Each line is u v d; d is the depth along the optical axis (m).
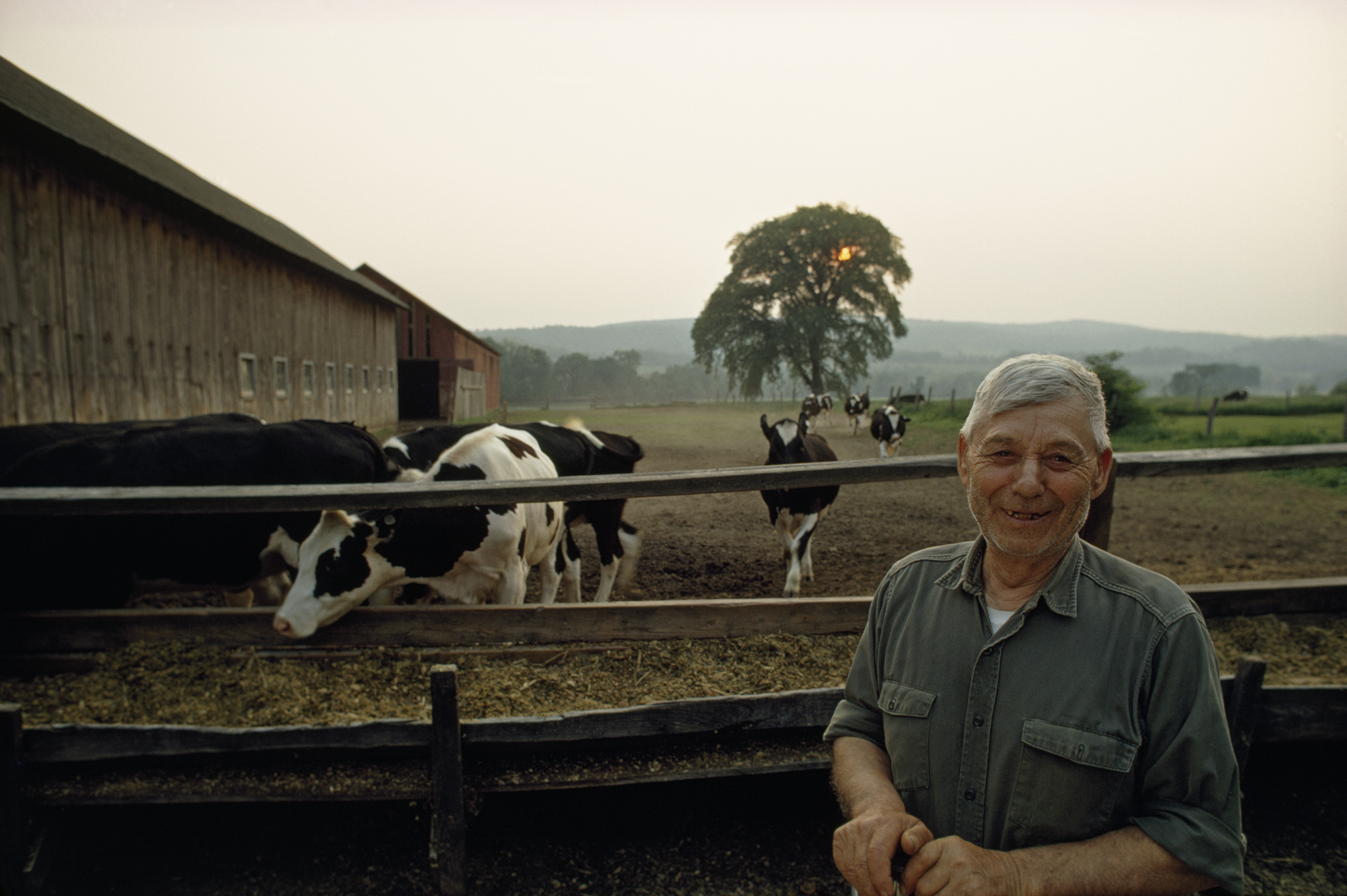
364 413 19.28
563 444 5.31
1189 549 7.25
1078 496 1.24
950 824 1.31
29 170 7.65
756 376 53.34
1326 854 2.69
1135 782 1.21
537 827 2.83
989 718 1.28
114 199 9.02
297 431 4.32
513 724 2.42
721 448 17.55
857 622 3.22
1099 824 1.19
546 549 4.62
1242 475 12.95
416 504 2.73
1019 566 1.31
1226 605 3.40
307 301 15.25
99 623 2.92
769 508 6.27
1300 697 2.66
